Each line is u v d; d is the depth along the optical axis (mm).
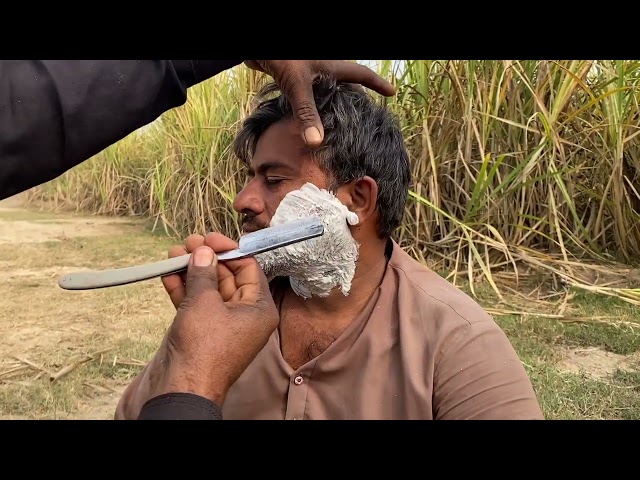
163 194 6680
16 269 5219
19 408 2641
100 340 3449
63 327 3676
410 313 1118
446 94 4266
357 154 1116
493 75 4004
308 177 1126
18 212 9781
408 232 4434
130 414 1109
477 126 4258
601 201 4238
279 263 1112
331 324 1197
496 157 4254
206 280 818
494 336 1086
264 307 828
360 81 1042
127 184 8750
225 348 756
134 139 8500
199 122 5590
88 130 734
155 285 4629
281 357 1159
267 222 1155
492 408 1014
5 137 699
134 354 3230
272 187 1157
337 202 1120
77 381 2912
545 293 3861
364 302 1193
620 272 4031
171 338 767
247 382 1164
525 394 1040
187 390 724
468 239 3949
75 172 9742
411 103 4395
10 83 698
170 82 783
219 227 5699
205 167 5676
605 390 2580
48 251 5965
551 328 3246
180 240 6328
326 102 1109
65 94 712
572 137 4336
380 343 1104
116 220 8305
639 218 4223
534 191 4316
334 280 1148
